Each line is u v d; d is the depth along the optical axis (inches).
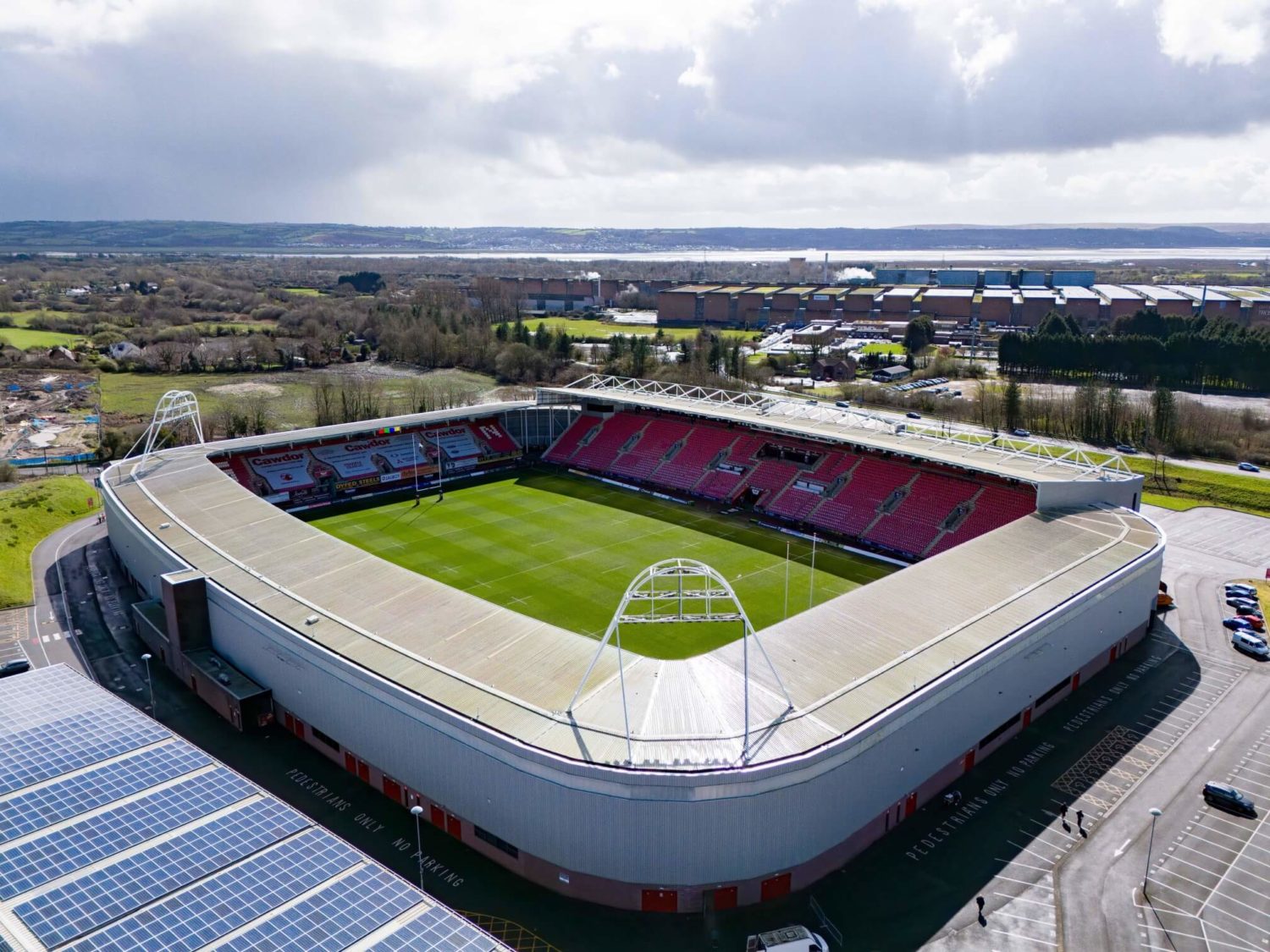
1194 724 2699.3
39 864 1621.6
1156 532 3334.2
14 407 7140.8
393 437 5565.9
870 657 2407.7
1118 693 2886.3
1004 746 2596.0
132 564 3671.3
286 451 5187.0
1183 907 1961.1
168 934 1450.5
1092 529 3376.0
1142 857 2121.1
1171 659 3115.2
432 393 7696.9
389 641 2513.5
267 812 1801.2
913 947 1850.4
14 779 1891.0
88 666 3078.2
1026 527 3398.1
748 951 1824.6
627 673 2340.1
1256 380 7450.8
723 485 5009.8
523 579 3823.8
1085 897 1990.7
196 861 1642.5
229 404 6904.5
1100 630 2955.2
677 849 1926.7
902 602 2753.4
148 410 7165.4
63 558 4114.2
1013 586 2871.6
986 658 2409.0
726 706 2158.0
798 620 2632.9
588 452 5767.7
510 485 5408.5
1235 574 3932.1
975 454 4195.4
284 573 3006.9
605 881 1977.1
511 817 2058.3
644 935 1893.5
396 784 2336.4
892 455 4633.4
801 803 1964.8
